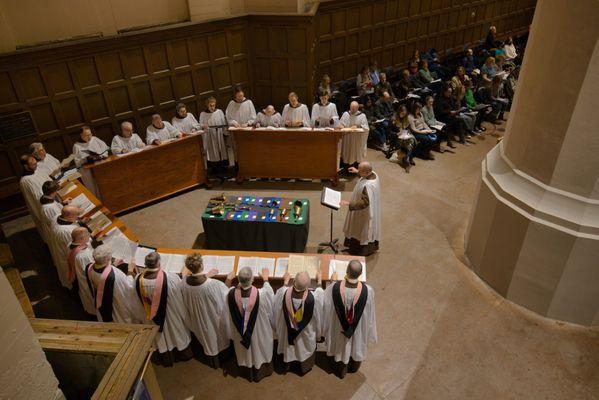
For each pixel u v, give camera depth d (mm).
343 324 4473
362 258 5191
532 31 5414
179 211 7902
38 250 7102
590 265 5145
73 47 7668
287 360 4875
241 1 9469
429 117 9516
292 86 10133
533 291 5672
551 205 5199
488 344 5352
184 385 4949
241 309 4438
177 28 8656
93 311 5449
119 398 2488
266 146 8172
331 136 7930
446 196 8227
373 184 6086
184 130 8297
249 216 6281
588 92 4531
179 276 4980
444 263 6625
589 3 4289
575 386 4863
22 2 7156
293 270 4949
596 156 4750
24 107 7582
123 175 7461
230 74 9844
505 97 11492
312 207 7879
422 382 4922
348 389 4859
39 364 2025
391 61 12727
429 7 12734
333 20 10812
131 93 8703
